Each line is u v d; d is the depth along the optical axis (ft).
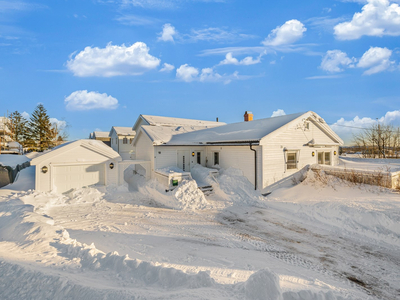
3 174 50.52
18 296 11.69
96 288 11.86
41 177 45.16
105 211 37.86
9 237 21.57
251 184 48.52
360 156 112.27
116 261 15.52
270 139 47.70
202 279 13.33
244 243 25.20
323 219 31.58
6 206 32.45
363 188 39.73
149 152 57.16
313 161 56.39
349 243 24.93
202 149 62.39
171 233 28.12
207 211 38.14
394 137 102.83
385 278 18.31
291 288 14.90
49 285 12.24
